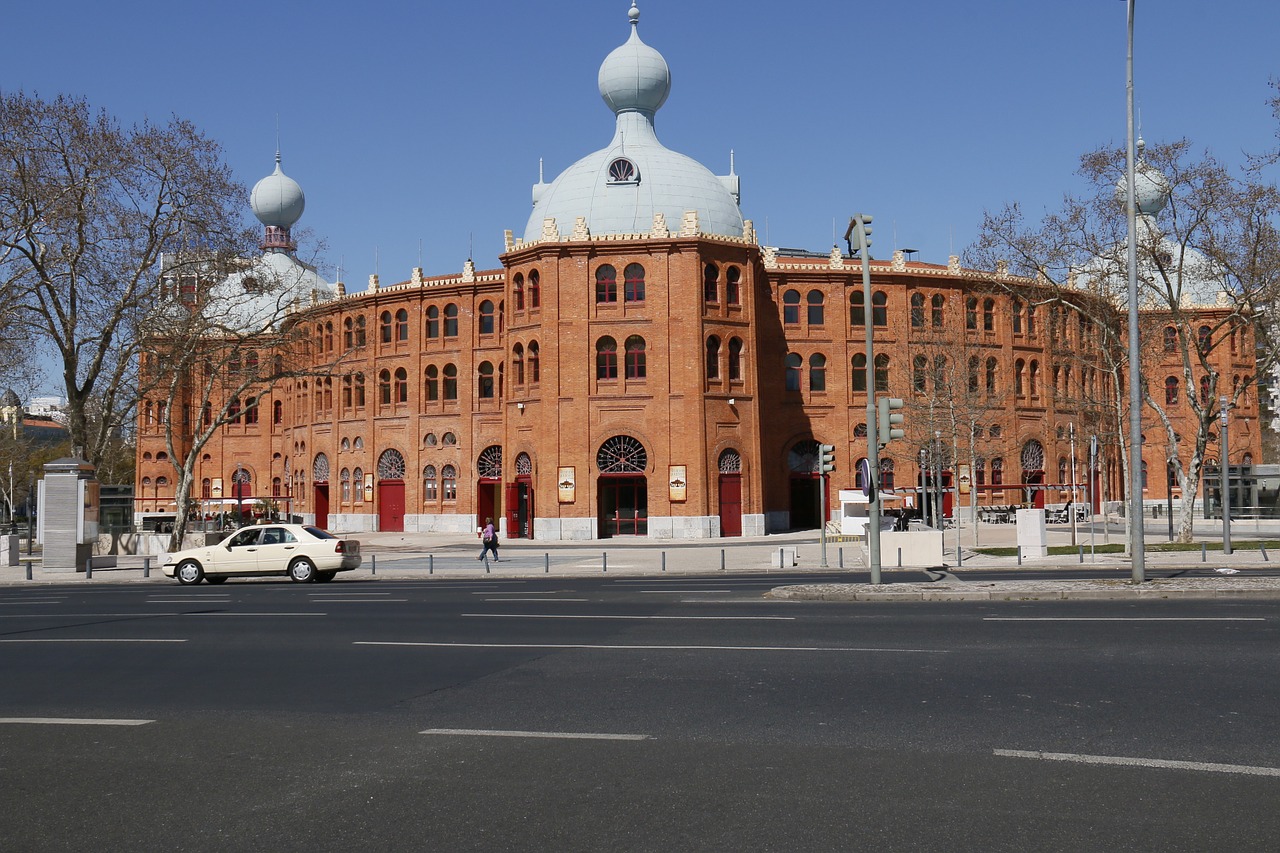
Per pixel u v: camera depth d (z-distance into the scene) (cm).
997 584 2408
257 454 8544
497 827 732
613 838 704
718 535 5825
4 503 10344
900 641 1559
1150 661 1347
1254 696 1130
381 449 7219
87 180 4388
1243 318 4522
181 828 749
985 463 6944
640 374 5891
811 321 6756
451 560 4362
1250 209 4306
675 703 1147
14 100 4344
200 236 4728
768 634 1677
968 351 6744
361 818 761
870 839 694
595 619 1958
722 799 788
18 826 764
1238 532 5628
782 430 6619
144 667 1494
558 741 983
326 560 3359
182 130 4659
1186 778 830
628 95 6744
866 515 5794
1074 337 7338
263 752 969
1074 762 879
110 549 5022
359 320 7388
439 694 1232
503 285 6819
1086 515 6738
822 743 959
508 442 6194
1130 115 2481
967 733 986
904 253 7831
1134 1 2484
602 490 5906
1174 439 4591
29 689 1333
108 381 5338
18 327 4791
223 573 3394
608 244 5897
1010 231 4647
